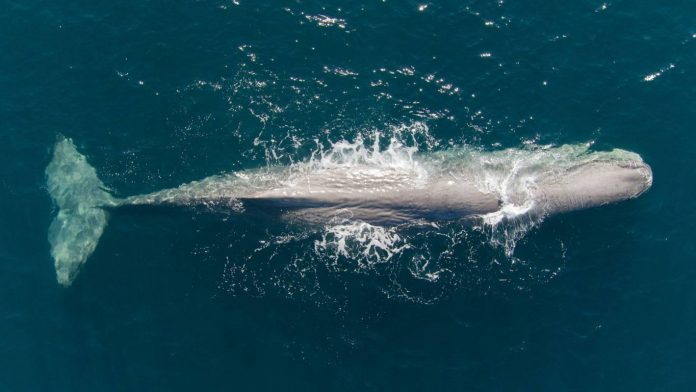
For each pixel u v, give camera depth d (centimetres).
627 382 3278
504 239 3556
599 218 3650
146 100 3931
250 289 3462
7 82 3997
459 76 3962
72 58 4062
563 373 3288
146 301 3450
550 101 3897
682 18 4144
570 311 3416
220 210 3569
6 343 3362
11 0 4241
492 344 3334
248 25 4134
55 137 3847
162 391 3247
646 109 3888
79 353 3338
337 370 3262
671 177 3738
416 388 3234
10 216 3647
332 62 4012
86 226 3631
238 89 3953
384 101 3897
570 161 3722
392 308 3403
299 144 3791
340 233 3522
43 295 3466
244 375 3266
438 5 4191
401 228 3512
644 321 3403
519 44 4062
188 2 4222
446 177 3569
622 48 4056
